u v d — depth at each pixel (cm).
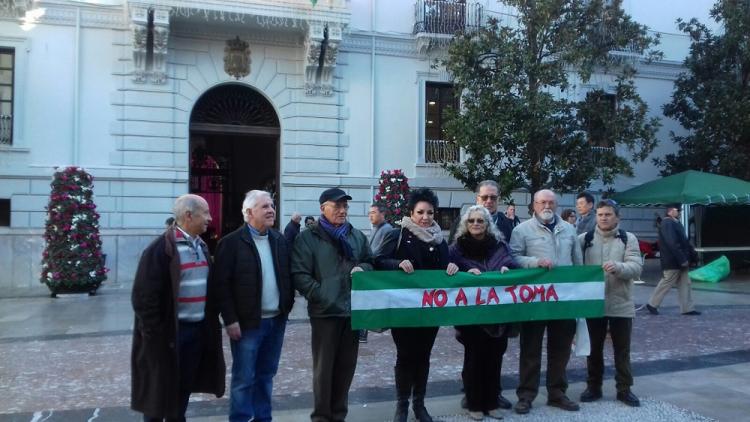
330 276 470
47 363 725
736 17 1762
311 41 1608
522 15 1595
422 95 1792
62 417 528
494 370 512
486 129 1404
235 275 448
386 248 516
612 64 1609
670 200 1628
